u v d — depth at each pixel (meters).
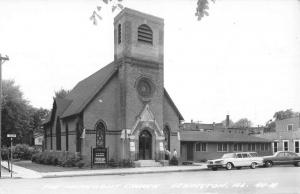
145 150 34.00
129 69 33.75
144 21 35.16
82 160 31.78
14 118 46.19
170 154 35.41
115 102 34.41
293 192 14.37
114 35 36.16
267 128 85.81
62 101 41.56
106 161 31.80
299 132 47.03
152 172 27.14
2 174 25.58
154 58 35.53
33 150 52.19
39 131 73.31
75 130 34.59
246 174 24.28
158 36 36.03
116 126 34.19
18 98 47.09
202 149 43.72
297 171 26.61
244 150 46.75
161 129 34.84
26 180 21.48
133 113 33.47
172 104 37.50
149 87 35.16
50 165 36.31
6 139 47.81
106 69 39.38
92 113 32.94
